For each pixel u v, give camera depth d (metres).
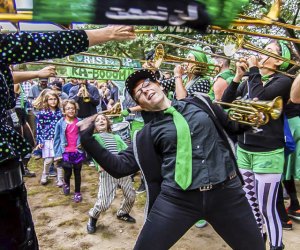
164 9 0.81
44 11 0.77
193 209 1.94
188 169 1.91
